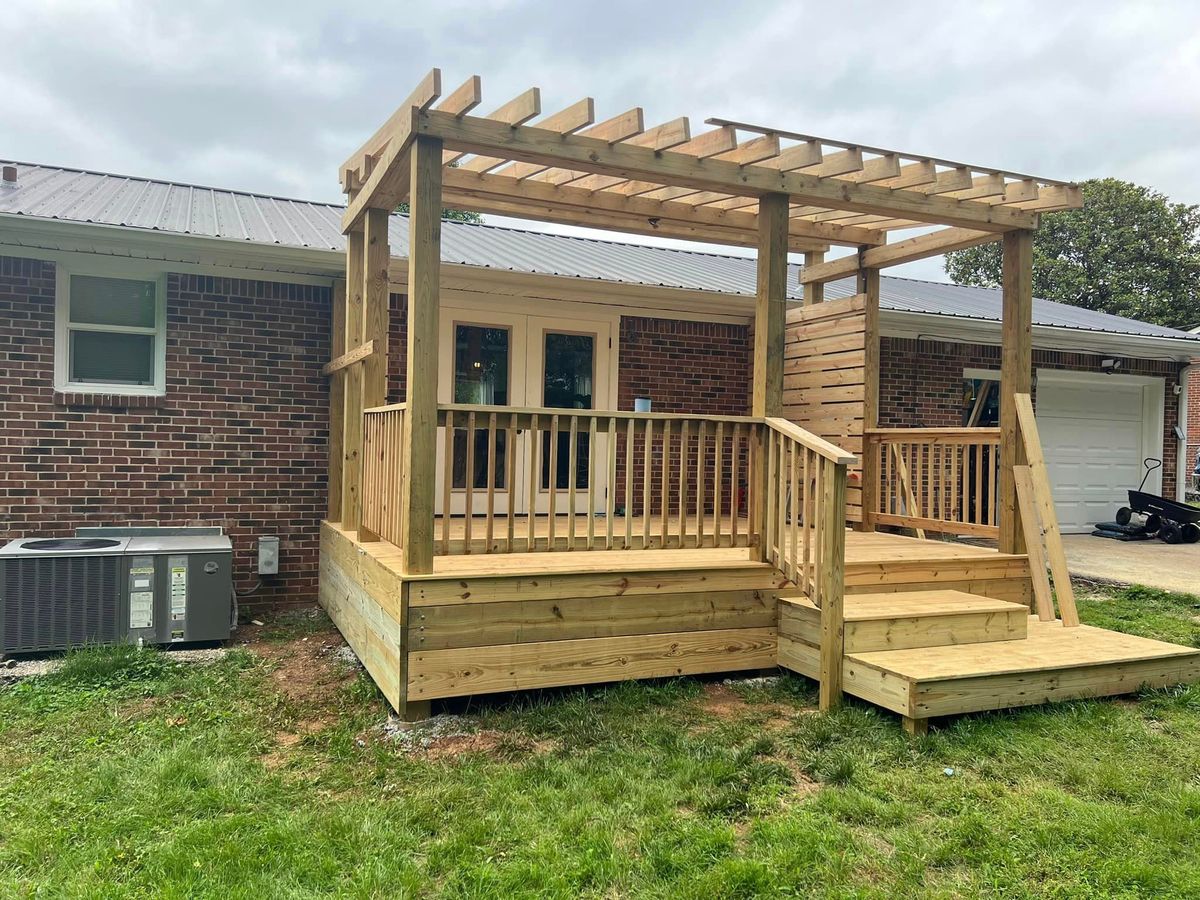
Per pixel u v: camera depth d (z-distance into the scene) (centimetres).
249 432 652
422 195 399
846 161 470
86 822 288
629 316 782
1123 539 1072
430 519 407
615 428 447
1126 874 254
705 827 286
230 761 346
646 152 446
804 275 753
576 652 434
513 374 732
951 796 314
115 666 474
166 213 674
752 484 490
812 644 454
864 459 688
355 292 580
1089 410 1140
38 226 548
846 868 259
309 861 261
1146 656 444
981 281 3294
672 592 457
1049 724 390
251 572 655
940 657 431
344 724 400
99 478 613
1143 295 2872
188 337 634
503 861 264
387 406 471
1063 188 539
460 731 386
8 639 500
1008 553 571
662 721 400
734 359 829
